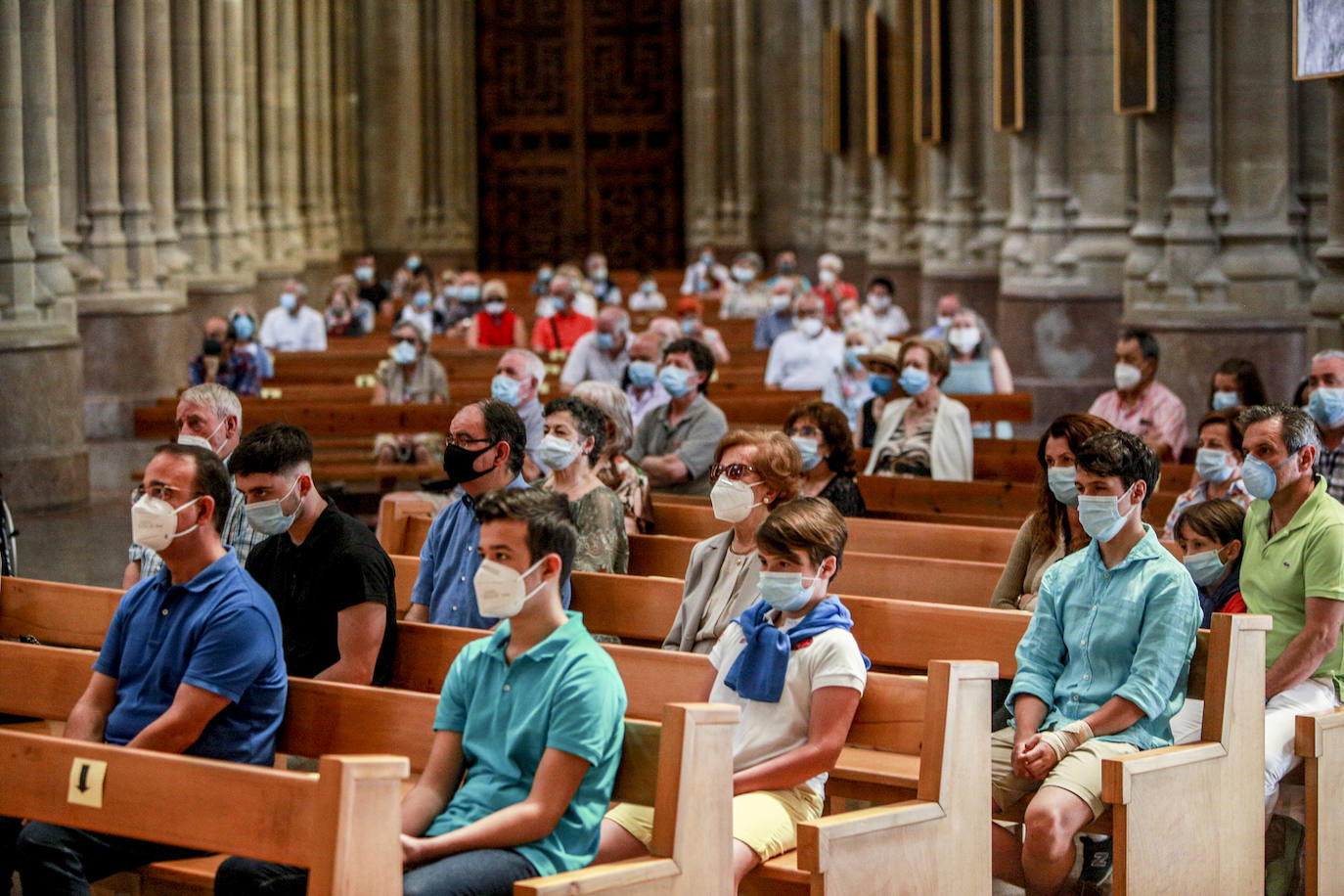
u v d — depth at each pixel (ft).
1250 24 63.26
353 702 22.26
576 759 19.58
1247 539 26.91
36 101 60.18
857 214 121.19
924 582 29.94
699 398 40.42
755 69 135.85
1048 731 23.93
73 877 20.83
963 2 95.76
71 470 60.70
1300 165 64.69
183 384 75.36
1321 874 24.13
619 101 137.90
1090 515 23.61
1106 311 78.07
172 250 76.33
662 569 31.68
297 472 24.32
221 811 18.89
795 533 22.03
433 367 57.52
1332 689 26.40
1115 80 66.49
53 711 24.50
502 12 137.28
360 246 133.39
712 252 127.54
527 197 138.92
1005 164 93.35
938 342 40.63
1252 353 63.77
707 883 19.66
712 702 21.53
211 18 88.17
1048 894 22.80
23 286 59.26
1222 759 23.25
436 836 19.38
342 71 129.49
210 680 21.62
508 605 19.93
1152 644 23.38
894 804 21.45
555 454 29.45
